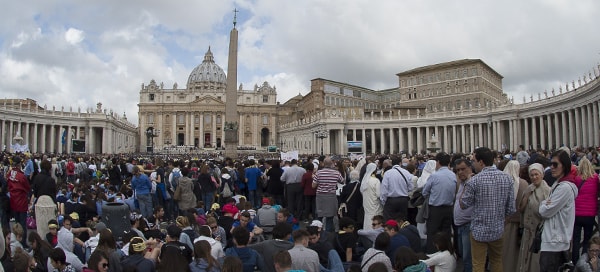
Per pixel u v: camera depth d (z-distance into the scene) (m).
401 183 13.38
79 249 12.34
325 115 105.81
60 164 30.89
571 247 10.77
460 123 87.81
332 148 108.44
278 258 7.94
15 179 14.85
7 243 9.87
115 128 123.06
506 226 10.72
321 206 15.55
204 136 168.00
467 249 10.12
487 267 11.33
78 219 14.63
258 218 14.56
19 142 64.94
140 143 166.88
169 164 23.45
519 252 10.60
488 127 81.75
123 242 11.89
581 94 57.06
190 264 9.13
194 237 12.16
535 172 9.91
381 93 157.75
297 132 130.25
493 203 8.91
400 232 11.32
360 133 110.50
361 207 15.69
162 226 16.34
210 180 20.06
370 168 14.61
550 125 68.62
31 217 16.12
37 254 10.09
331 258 9.77
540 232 9.52
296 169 18.81
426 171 13.66
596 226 11.70
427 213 12.00
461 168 10.17
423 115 95.56
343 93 142.38
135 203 19.33
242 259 9.72
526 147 75.25
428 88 125.75
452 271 9.45
